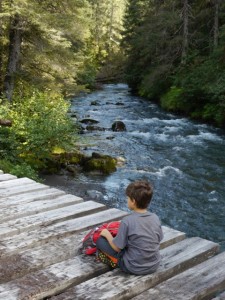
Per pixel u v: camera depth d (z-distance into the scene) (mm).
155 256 3721
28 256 4168
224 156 15109
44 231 4797
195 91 23047
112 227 3965
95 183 11836
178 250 4410
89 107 27891
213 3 28469
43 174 12266
